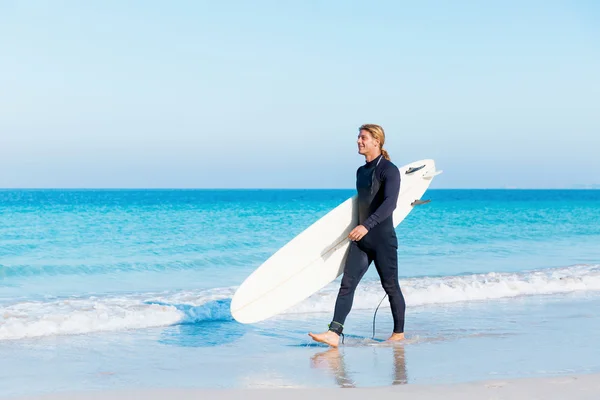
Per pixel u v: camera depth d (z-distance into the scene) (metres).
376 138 5.09
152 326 6.13
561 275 9.84
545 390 3.50
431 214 33.50
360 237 4.95
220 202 57.28
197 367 4.39
